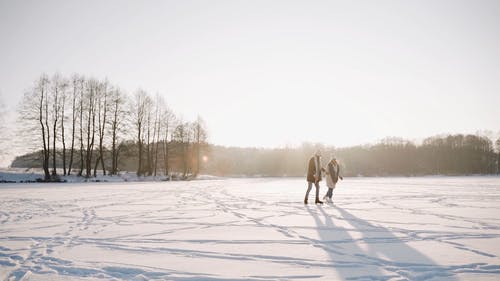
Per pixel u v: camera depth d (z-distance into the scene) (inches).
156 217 269.7
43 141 1145.4
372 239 182.5
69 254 152.0
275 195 514.0
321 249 160.2
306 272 124.6
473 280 114.5
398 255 147.9
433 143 3489.2
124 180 1304.1
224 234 197.6
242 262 138.4
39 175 1182.3
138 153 1517.0
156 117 1589.6
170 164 1851.6
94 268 130.2
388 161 3201.3
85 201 413.7
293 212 300.2
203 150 1941.4
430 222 239.1
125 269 128.8
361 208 331.3
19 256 148.5
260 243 173.6
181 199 442.6
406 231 204.8
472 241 176.2
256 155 4079.7
